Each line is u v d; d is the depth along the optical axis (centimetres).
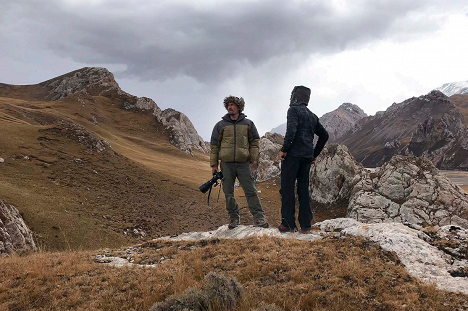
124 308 431
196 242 725
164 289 470
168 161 8162
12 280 545
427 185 2920
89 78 17912
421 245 533
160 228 3152
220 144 785
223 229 825
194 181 5497
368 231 610
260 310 360
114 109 12950
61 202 2964
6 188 2783
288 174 675
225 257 591
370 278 446
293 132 644
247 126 767
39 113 8306
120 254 705
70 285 511
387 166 3209
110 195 3653
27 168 3547
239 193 4644
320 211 3619
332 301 393
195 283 471
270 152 6116
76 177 3803
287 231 716
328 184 3819
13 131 4384
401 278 443
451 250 529
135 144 10156
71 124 5266
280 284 455
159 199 4009
